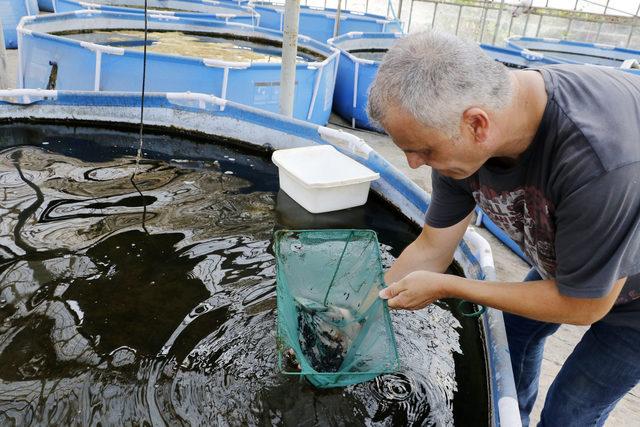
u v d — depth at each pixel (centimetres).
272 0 852
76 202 212
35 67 369
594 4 824
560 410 128
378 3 957
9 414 117
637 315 108
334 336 136
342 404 126
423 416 126
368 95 86
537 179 92
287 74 304
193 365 135
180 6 675
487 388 135
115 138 291
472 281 110
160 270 172
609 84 86
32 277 162
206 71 331
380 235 213
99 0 629
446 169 90
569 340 209
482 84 78
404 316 162
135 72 336
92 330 144
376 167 242
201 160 273
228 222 209
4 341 137
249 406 124
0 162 242
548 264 110
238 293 164
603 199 79
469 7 850
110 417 118
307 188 217
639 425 168
